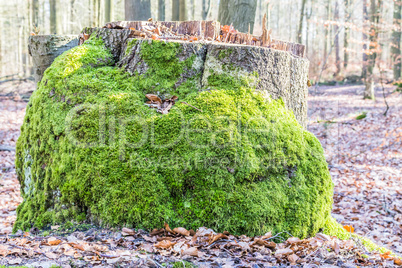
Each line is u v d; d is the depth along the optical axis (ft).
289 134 10.61
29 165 11.09
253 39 13.38
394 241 14.75
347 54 90.89
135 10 36.42
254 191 9.69
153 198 9.26
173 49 10.50
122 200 9.31
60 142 10.12
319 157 10.98
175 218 9.31
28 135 11.10
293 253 8.95
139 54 10.57
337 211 18.63
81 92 10.20
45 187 10.32
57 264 7.27
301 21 73.00
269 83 10.79
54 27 55.93
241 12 25.79
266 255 8.80
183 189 9.52
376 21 59.06
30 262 7.39
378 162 27.73
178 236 9.08
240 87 10.39
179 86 10.51
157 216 9.20
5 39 119.14
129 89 10.33
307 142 11.09
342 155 29.89
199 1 102.89
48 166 10.36
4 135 32.22
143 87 10.42
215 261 8.05
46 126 10.34
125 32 11.18
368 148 31.58
